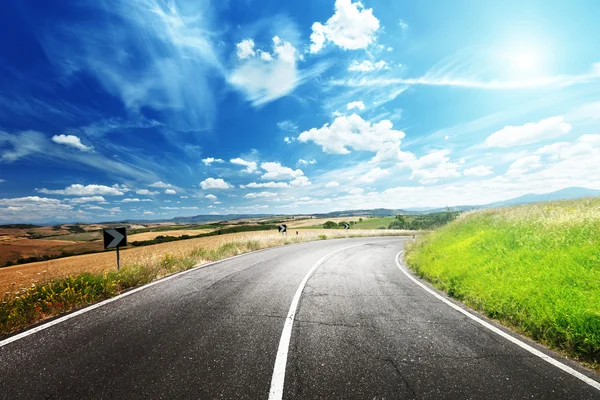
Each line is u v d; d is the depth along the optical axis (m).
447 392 2.48
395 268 9.83
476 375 2.77
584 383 2.66
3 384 2.54
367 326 4.05
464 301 5.52
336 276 7.92
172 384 2.54
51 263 24.41
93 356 3.06
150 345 3.34
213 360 2.97
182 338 3.54
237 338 3.55
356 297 5.66
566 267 5.17
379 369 2.85
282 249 16.50
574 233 7.05
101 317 4.35
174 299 5.37
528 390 2.53
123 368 2.81
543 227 8.35
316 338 3.59
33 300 5.07
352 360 3.02
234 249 14.48
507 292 4.90
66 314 4.50
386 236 34.19
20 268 22.11
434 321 4.32
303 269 9.04
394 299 5.58
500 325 4.20
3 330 3.79
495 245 8.23
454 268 7.43
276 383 2.56
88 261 21.11
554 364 3.02
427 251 11.68
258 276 7.76
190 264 9.51
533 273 5.40
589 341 3.25
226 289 6.20
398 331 3.88
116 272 7.21
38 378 2.63
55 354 3.11
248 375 2.70
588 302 3.82
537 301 4.33
